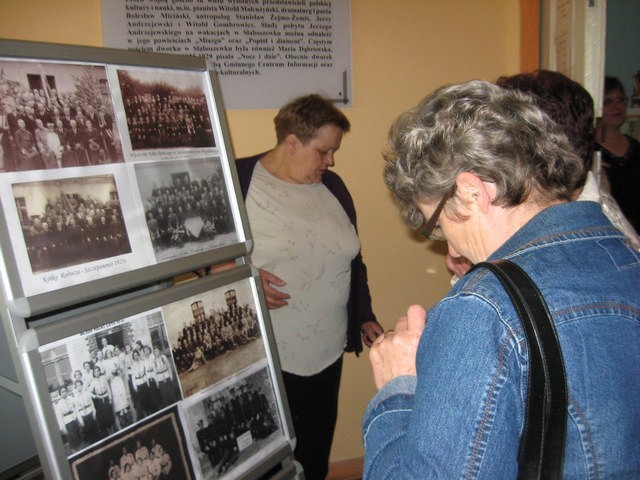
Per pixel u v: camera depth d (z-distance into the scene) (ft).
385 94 6.36
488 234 1.87
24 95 2.42
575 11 5.45
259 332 3.50
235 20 5.56
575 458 1.52
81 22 5.18
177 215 3.05
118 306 2.67
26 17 5.04
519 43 6.43
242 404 3.28
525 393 1.53
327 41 5.94
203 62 3.34
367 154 6.43
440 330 1.63
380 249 6.72
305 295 5.32
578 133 2.24
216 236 3.29
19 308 2.27
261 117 5.87
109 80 2.79
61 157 2.52
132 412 2.67
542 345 1.50
